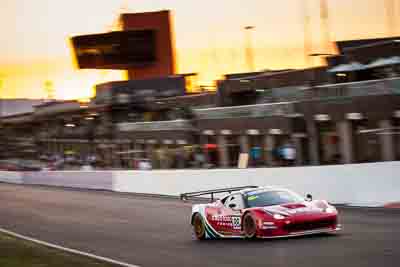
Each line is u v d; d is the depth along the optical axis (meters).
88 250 14.39
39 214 25.45
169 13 87.75
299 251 11.17
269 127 33.53
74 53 86.50
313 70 40.78
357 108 28.09
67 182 42.28
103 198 31.28
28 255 13.77
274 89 43.38
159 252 13.05
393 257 9.75
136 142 45.41
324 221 13.03
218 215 14.40
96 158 49.78
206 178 27.45
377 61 34.50
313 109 30.62
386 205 18.84
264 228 12.97
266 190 14.12
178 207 24.03
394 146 26.20
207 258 11.47
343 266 9.25
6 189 43.28
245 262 10.52
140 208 24.75
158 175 31.36
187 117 45.12
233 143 36.66
